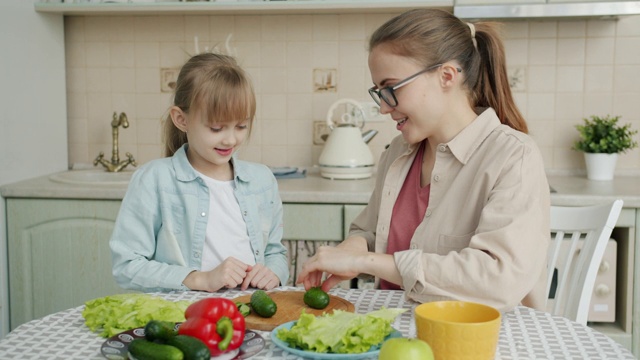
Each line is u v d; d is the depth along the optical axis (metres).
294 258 2.58
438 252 1.51
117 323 1.19
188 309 1.09
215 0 2.79
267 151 3.09
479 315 1.07
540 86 2.94
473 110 1.59
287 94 3.05
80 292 2.64
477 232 1.38
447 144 1.52
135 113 3.12
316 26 3.01
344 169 2.79
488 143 1.50
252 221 1.82
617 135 2.78
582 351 1.12
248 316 1.28
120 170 3.04
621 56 2.90
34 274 2.65
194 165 1.81
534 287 1.50
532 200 1.37
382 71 1.47
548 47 2.92
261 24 3.03
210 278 1.50
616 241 2.53
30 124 2.80
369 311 1.35
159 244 1.73
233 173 1.83
